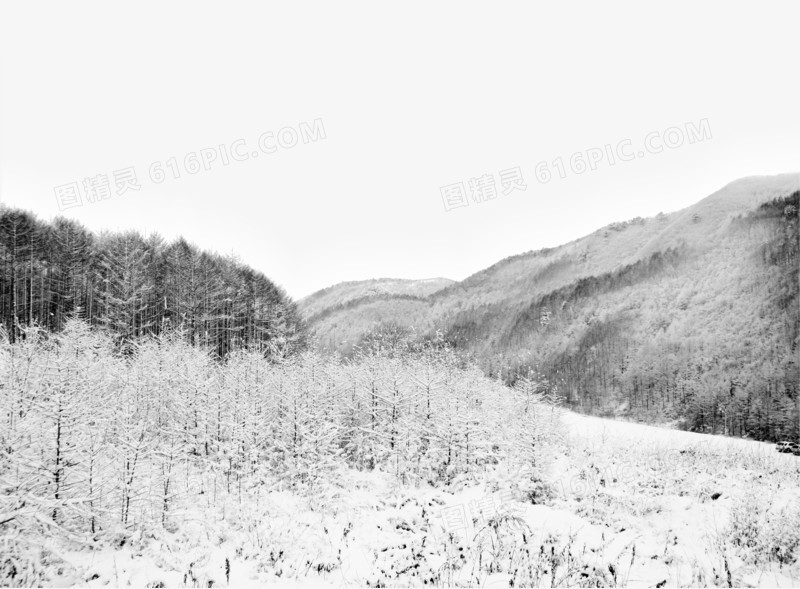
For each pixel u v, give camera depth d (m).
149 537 10.40
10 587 7.69
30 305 35.47
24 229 37.12
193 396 17.80
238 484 14.25
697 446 22.14
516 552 9.42
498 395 26.72
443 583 8.20
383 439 19.23
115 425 13.83
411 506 13.65
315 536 10.74
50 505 8.90
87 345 22.23
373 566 9.15
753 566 8.63
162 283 42.94
